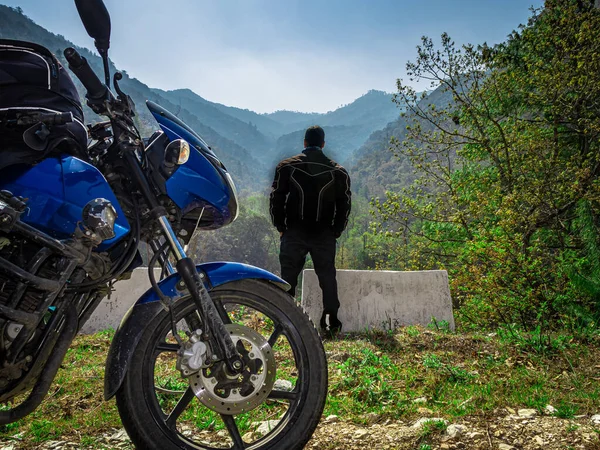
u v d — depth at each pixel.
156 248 2.63
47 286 2.15
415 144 14.12
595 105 12.94
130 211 2.51
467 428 3.27
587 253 7.96
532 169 12.78
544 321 7.02
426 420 3.37
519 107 14.73
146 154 2.52
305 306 7.02
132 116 2.48
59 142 2.28
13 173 2.25
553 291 7.76
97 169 2.36
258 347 2.51
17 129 2.23
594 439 3.03
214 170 2.61
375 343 5.89
